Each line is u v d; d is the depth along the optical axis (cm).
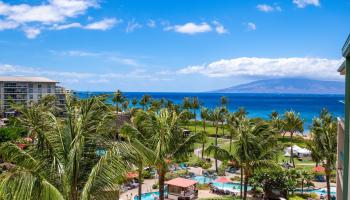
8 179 1044
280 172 4500
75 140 1320
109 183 1252
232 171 6122
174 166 6241
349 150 1608
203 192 5012
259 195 4634
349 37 1307
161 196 2389
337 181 2109
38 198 1090
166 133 2258
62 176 1321
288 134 11056
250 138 3159
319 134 3994
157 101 11944
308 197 4694
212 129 11712
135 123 2452
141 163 2094
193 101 12738
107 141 1419
